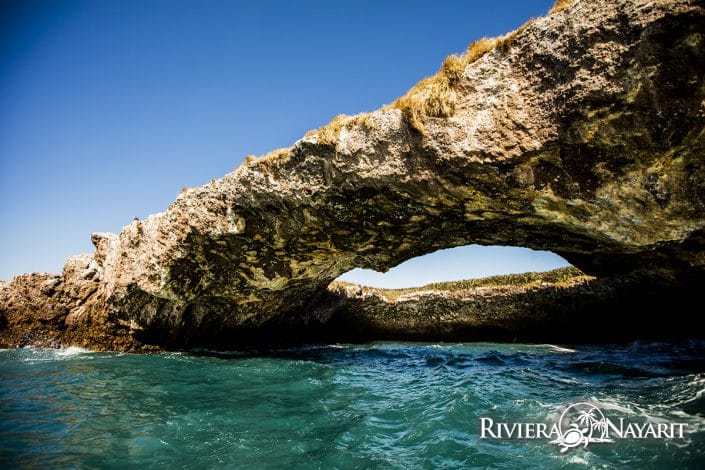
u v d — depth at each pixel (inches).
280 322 807.7
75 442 267.1
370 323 1013.8
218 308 677.9
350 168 374.0
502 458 233.3
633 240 338.3
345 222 442.6
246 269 574.9
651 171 283.3
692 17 230.4
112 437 276.5
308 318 866.1
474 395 363.3
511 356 648.4
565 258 518.0
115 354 632.4
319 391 412.2
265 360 619.8
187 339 687.7
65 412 331.0
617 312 748.0
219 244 529.7
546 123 290.0
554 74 284.5
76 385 424.5
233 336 743.1
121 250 644.1
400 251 507.2
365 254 527.2
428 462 232.4
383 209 407.5
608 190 299.4
